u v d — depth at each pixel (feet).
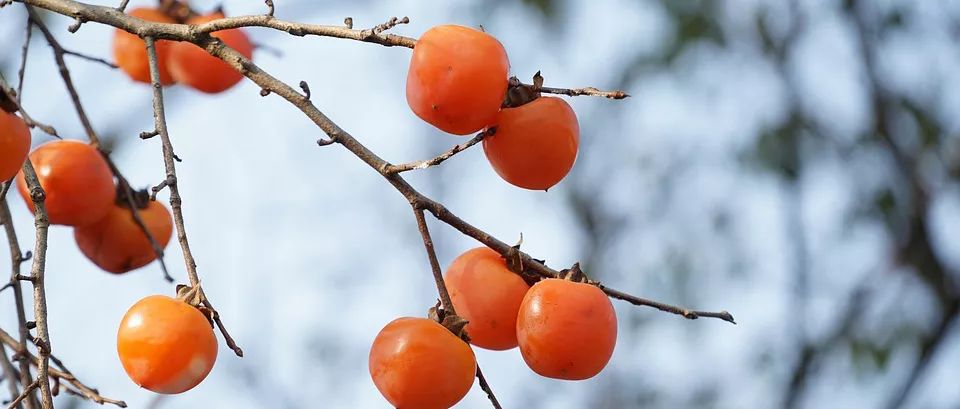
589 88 5.77
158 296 5.65
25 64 6.39
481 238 5.79
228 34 6.68
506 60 5.75
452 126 5.74
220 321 5.63
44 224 5.75
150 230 6.70
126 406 5.98
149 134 5.72
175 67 6.66
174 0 6.70
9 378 6.24
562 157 5.83
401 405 5.64
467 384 5.66
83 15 5.89
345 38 5.71
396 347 5.63
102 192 6.50
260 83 5.72
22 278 5.67
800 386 11.26
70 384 6.15
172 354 5.56
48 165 6.42
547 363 5.70
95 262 6.71
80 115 6.61
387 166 5.66
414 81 5.71
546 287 5.73
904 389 10.73
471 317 5.82
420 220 5.70
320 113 5.68
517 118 5.81
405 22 5.71
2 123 5.66
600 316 5.70
